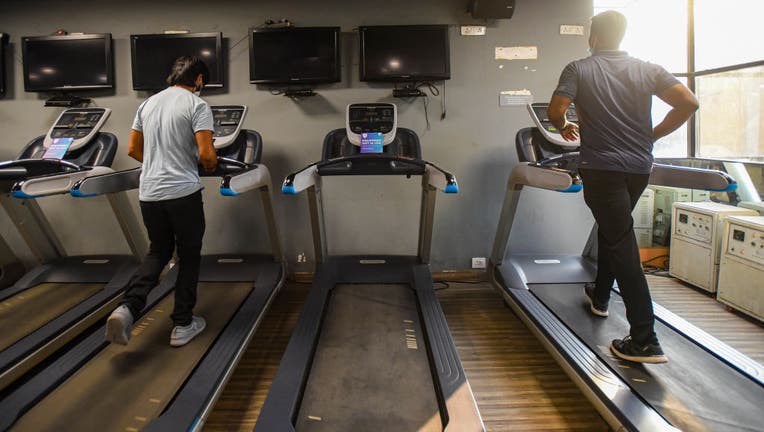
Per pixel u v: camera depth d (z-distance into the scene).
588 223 3.59
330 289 2.81
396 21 3.33
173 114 2.00
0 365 2.00
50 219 3.57
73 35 3.29
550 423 1.85
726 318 2.81
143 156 2.19
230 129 2.84
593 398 1.74
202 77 2.20
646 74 1.76
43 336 2.25
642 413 1.56
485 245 3.57
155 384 1.80
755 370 1.81
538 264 3.10
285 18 3.33
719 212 3.05
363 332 2.27
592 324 2.28
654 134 1.82
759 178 3.36
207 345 2.13
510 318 2.86
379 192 3.51
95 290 2.88
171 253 2.15
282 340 2.59
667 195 3.88
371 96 3.38
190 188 2.04
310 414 1.61
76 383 1.80
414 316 2.46
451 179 2.23
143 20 3.36
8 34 3.39
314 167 2.49
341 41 3.34
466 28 3.35
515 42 3.38
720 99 3.47
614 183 1.78
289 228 3.52
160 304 2.60
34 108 3.42
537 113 2.86
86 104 3.41
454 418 1.53
